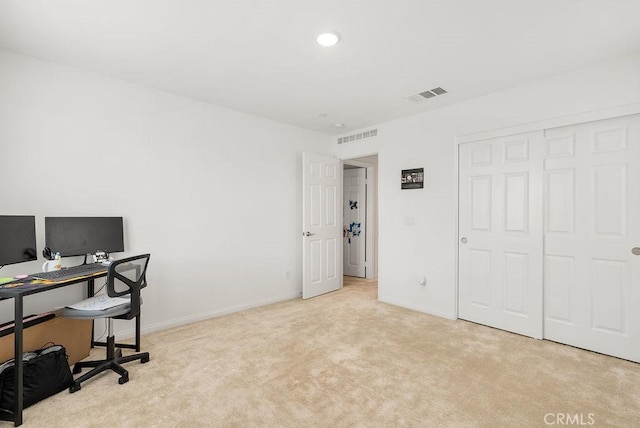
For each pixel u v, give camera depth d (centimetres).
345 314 362
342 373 227
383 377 221
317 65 260
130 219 296
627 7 183
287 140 428
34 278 205
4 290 177
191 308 336
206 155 348
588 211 263
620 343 248
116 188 288
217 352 262
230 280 369
